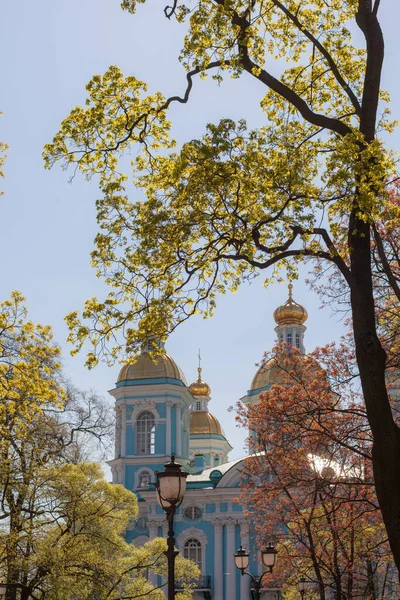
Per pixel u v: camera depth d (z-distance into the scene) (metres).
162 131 19.39
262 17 18.44
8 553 30.44
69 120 18.89
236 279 19.05
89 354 18.56
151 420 73.06
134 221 18.80
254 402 75.00
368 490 27.81
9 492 31.38
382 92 20.23
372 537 30.69
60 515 33.72
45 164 19.02
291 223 16.88
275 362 31.73
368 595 29.05
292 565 33.50
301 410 28.94
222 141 16.81
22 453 31.58
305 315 79.19
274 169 17.23
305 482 27.89
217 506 65.69
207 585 63.97
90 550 33.84
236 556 31.50
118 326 18.52
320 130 18.52
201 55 17.08
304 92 19.38
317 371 28.52
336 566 27.61
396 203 24.80
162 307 18.19
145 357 74.12
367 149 15.47
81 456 40.41
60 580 30.89
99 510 34.59
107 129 18.98
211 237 17.86
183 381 74.75
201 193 17.34
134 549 43.78
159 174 19.17
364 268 15.10
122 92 19.02
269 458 31.06
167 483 17.70
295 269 18.62
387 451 14.05
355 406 28.02
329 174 16.53
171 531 17.72
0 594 27.22
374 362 14.46
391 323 25.06
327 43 19.02
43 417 32.66
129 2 17.02
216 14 16.42
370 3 16.30
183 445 75.75
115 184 18.72
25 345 27.67
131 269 18.59
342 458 29.41
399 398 27.95
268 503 33.34
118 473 72.62
